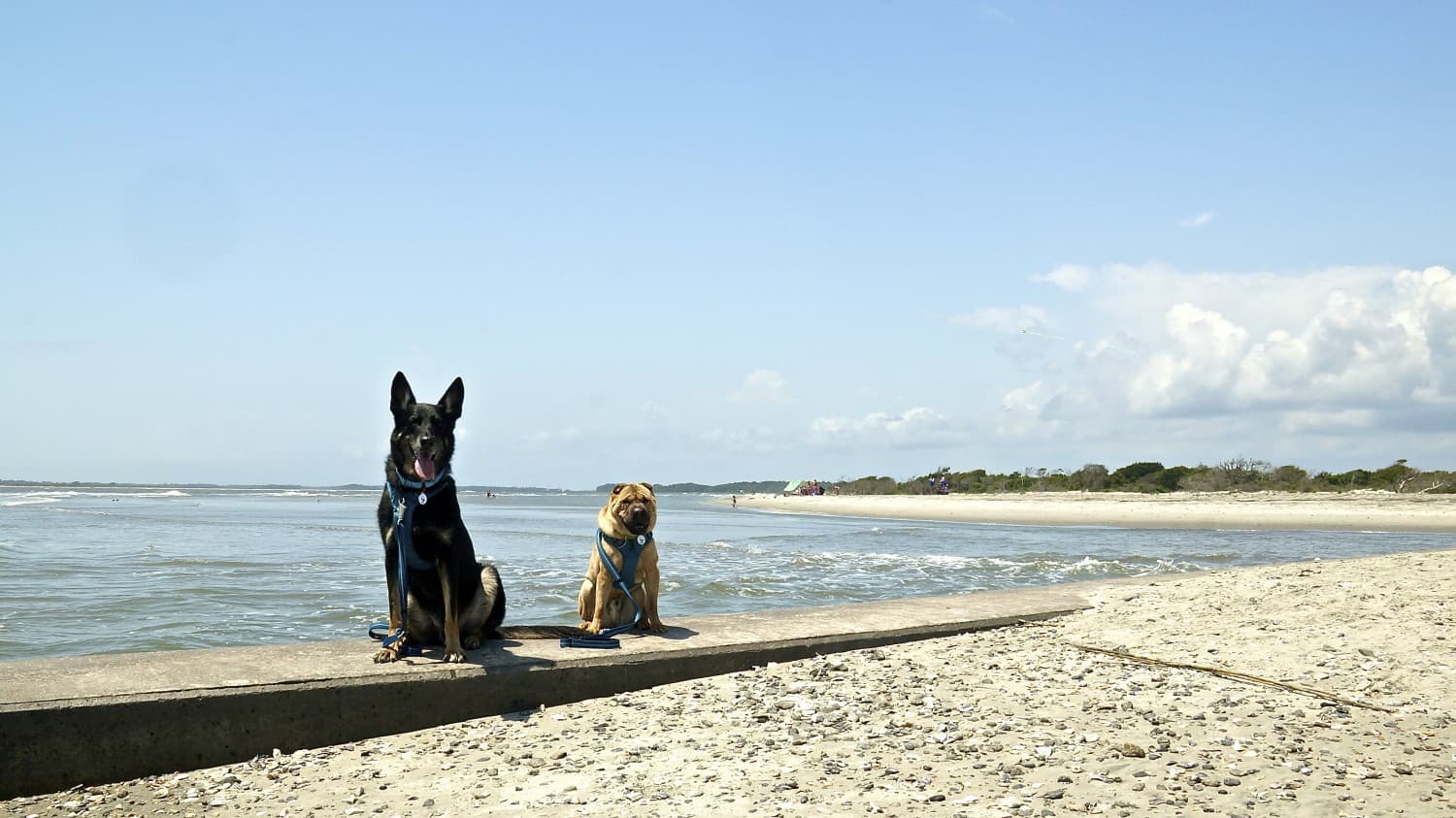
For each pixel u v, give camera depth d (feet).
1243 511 134.62
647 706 18.24
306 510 178.40
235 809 13.48
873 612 26.23
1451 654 19.51
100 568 52.85
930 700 17.93
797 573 54.95
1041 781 13.43
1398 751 14.17
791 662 21.70
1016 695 18.20
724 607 39.37
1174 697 17.78
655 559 22.52
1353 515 122.42
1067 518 141.59
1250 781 13.12
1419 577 29.35
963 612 26.50
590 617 23.03
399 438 18.22
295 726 16.02
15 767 13.92
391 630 18.65
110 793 14.15
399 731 17.01
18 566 53.16
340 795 13.93
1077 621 26.45
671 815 12.62
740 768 14.46
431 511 18.11
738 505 293.43
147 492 439.22
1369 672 18.66
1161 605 27.81
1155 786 13.05
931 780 13.64
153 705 14.84
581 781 14.12
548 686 18.56
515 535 98.43
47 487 606.55
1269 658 20.42
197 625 33.30
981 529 119.75
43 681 15.26
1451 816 11.63
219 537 84.99
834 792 13.29
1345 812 11.87
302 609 37.45
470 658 18.58
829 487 381.60
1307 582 29.73
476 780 14.37
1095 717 16.53
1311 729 15.40
